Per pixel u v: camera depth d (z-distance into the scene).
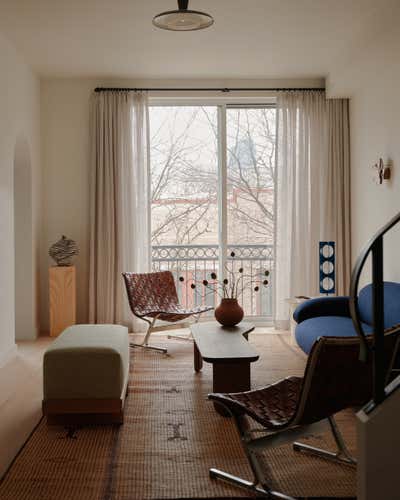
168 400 4.33
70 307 6.64
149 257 7.02
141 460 3.24
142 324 6.95
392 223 2.23
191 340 6.41
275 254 7.05
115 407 3.70
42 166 6.96
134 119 6.96
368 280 6.28
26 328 6.53
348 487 2.90
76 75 6.79
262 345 6.20
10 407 4.19
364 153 6.41
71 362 3.67
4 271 5.40
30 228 6.47
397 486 2.30
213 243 7.77
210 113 7.66
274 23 5.07
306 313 5.34
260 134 7.43
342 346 2.59
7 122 5.47
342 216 6.98
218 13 4.81
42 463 3.19
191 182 7.71
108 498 2.79
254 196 7.47
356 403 2.83
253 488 2.83
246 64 6.39
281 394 3.12
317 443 3.48
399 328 2.75
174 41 5.55
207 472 3.09
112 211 6.85
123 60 6.18
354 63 5.52
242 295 7.54
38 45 5.65
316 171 6.96
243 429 2.86
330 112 6.94
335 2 4.60
